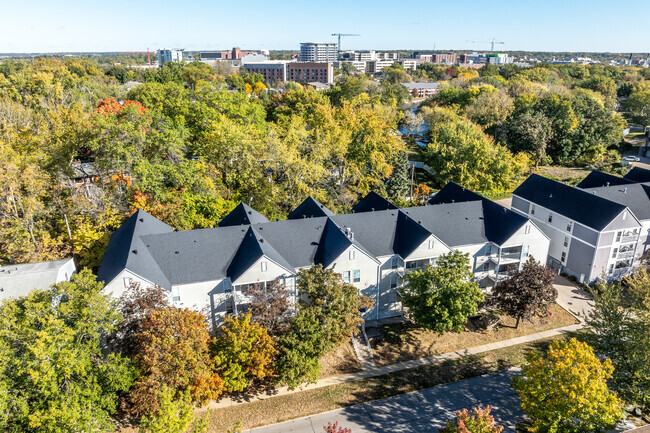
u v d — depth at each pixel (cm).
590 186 6756
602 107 10956
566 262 5775
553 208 5934
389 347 4369
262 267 4012
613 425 3008
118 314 3316
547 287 4262
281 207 6581
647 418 3519
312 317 3650
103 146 5478
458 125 9738
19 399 2739
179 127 6694
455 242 4872
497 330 4634
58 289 3148
